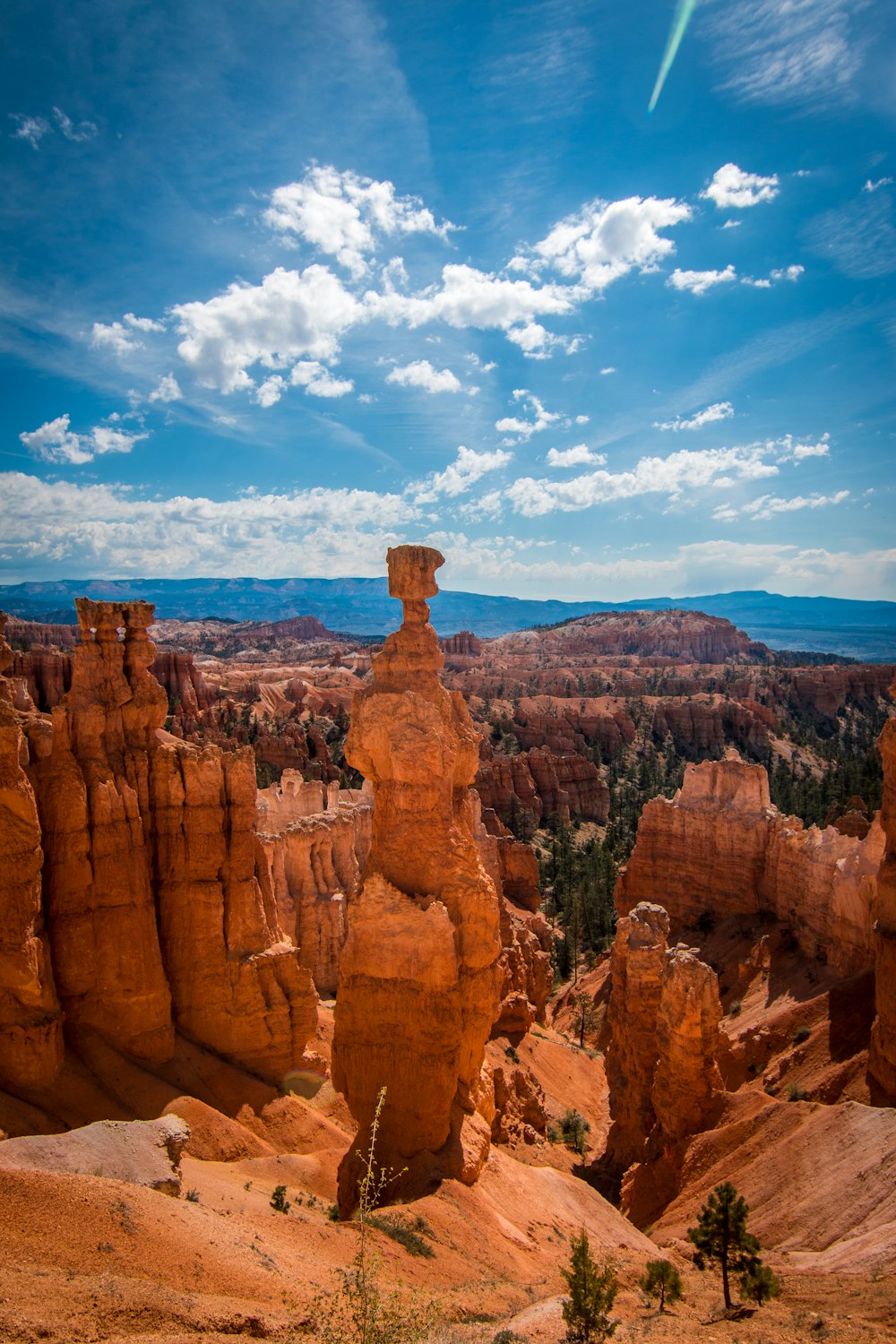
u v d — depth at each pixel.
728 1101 36.22
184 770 31.70
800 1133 32.06
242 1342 13.14
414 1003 24.14
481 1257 21.27
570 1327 17.23
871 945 43.16
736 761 65.69
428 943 24.06
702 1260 22.14
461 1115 25.45
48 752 28.89
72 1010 28.05
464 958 25.48
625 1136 40.41
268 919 34.41
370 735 26.17
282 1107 30.30
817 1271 24.27
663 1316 20.64
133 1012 28.91
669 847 68.25
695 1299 22.62
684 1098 36.75
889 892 33.09
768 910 58.59
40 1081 25.70
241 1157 26.86
